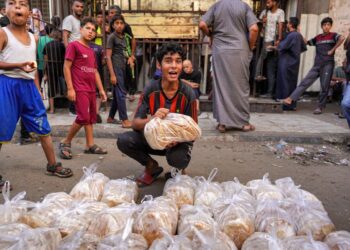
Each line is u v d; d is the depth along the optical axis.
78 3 5.70
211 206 2.14
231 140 4.54
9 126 2.73
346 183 3.15
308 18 7.86
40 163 3.53
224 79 4.52
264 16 6.80
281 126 5.16
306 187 3.03
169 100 2.66
